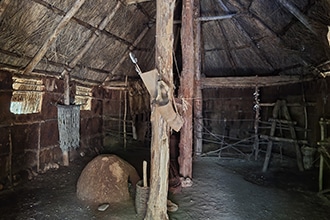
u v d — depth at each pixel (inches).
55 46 173.5
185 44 177.0
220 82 253.3
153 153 113.1
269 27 193.0
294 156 233.0
